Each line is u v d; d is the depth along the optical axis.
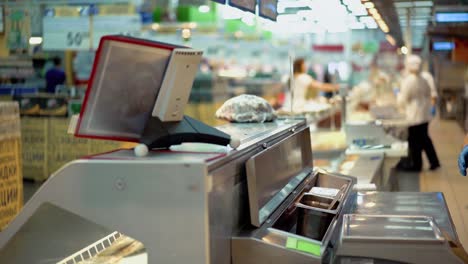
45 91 10.67
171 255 1.93
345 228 2.31
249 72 17.19
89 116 2.07
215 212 2.03
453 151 12.13
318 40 18.94
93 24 10.12
